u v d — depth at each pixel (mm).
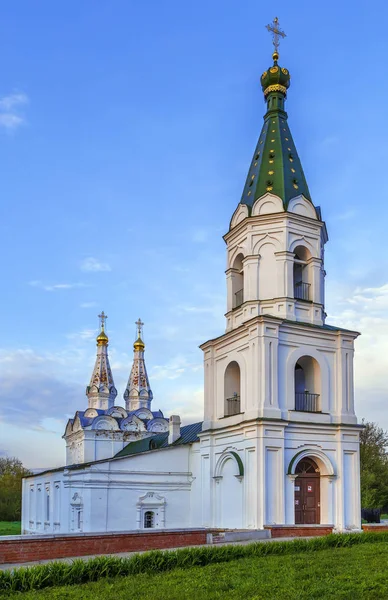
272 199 38188
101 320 73750
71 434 69250
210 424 39188
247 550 21469
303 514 34750
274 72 42188
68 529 47750
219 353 39844
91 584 16969
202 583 16688
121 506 42062
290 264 37188
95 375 71562
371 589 15672
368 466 69438
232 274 39656
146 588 16281
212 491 38094
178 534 24750
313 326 36719
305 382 37844
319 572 17969
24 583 16625
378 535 25547
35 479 66250
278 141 40562
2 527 81312
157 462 43344
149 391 75188
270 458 33875
